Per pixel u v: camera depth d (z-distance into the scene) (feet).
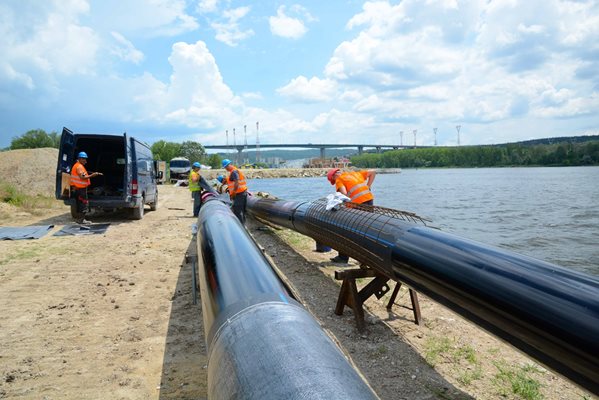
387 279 15.16
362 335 14.25
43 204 50.06
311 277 21.38
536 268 8.33
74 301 16.80
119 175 46.62
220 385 6.17
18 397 10.03
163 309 16.03
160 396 10.14
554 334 7.31
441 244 10.82
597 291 7.14
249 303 7.89
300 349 5.98
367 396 5.21
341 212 17.49
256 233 35.06
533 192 106.42
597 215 60.95
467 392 10.78
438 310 16.78
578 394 10.72
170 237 31.17
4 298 17.08
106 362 11.84
